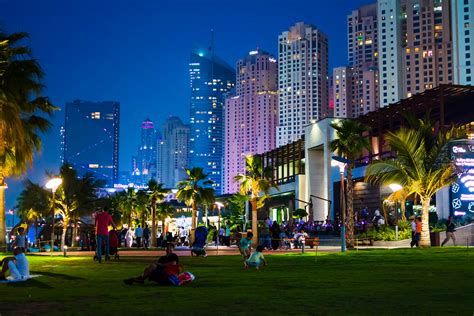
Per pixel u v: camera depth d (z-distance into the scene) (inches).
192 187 2357.3
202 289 502.0
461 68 6505.9
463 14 6535.4
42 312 370.6
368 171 1369.3
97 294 471.2
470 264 799.1
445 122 2428.6
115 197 3336.6
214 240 2368.4
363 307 381.1
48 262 899.4
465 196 1824.6
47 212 2327.8
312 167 3201.3
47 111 1173.1
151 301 419.8
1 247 1202.6
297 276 633.6
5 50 1040.2
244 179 2143.2
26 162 1144.2
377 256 1013.2
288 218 3440.0
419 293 461.1
